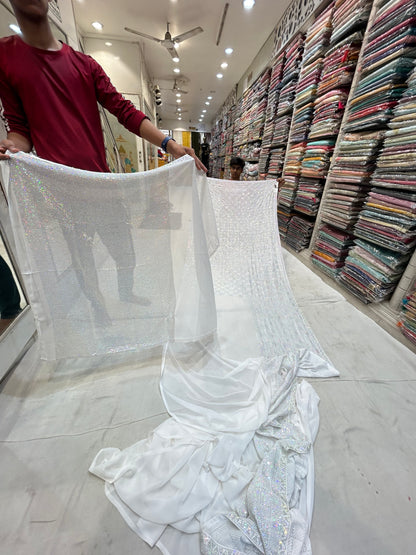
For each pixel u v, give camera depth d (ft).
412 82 4.13
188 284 3.52
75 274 3.07
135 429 2.81
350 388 3.41
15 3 2.38
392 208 4.54
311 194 7.66
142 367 3.71
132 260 3.23
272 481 2.21
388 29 4.58
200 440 2.55
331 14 6.38
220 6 9.50
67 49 3.00
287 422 2.82
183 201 3.15
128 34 11.96
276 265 5.48
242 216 5.36
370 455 2.60
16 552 1.88
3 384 3.36
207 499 2.12
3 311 3.69
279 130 9.96
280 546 1.84
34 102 2.86
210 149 33.78
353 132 5.87
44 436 2.72
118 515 2.08
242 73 15.83
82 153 3.24
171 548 1.91
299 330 4.54
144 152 15.93
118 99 3.45
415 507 2.20
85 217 2.89
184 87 18.79
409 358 4.00
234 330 4.41
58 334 3.24
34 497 2.20
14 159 2.44
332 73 6.37
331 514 2.13
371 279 5.10
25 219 2.67
